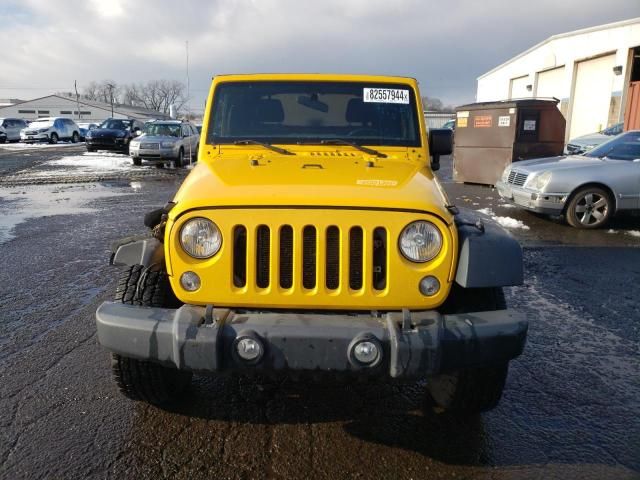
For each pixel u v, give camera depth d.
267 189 2.77
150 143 19.45
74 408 3.28
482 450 2.96
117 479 2.67
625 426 3.20
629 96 20.34
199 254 2.66
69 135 39.47
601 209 8.74
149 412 3.26
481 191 13.30
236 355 2.53
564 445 3.01
